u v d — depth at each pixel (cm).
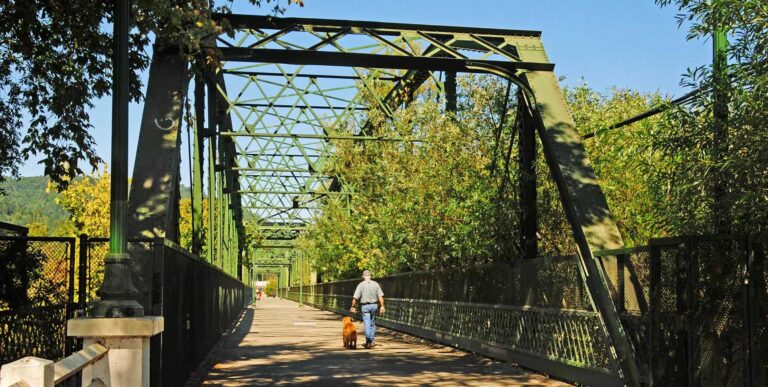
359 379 1357
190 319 1324
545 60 1539
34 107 1391
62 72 1358
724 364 868
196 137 1897
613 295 1155
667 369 960
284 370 1497
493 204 1642
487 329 1755
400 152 2312
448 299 2142
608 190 1518
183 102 1291
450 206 1862
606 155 1529
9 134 1427
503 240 1631
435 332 2238
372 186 2722
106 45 1330
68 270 1237
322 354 1858
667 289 966
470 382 1320
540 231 1694
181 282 1177
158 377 908
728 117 872
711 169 845
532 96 1491
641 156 1250
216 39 1444
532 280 1480
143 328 754
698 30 861
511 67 1515
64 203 3503
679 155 966
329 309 5206
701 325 898
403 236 2283
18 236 1237
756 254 846
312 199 4184
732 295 857
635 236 1496
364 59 1491
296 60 1476
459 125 1939
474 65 1503
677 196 937
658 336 984
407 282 2734
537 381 1338
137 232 1117
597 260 1203
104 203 3525
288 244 9344
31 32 1345
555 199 1677
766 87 769
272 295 17950
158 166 1198
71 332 744
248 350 1962
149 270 954
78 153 1398
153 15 1167
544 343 1408
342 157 3012
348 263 3988
